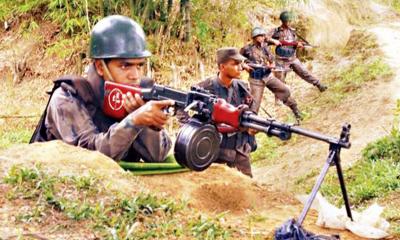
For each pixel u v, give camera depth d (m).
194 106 3.41
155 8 13.69
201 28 13.66
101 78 4.38
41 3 14.59
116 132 4.01
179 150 3.36
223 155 6.29
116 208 3.26
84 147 4.20
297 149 11.08
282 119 13.16
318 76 14.70
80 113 4.29
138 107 4.11
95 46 4.31
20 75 14.03
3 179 3.39
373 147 8.58
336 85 13.56
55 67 13.88
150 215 3.30
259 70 11.47
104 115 4.38
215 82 6.39
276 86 11.82
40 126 4.59
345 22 17.52
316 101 13.39
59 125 4.28
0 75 14.06
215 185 4.18
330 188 7.60
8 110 12.89
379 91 12.41
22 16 14.77
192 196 4.02
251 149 6.50
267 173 10.35
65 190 3.36
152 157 4.42
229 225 3.45
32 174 3.43
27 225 2.99
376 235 3.53
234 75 6.32
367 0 19.53
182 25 13.68
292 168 10.21
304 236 3.11
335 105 12.62
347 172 8.34
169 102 3.70
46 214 3.10
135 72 4.33
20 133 11.16
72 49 13.53
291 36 13.34
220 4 14.62
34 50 14.25
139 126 3.98
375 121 11.00
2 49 14.53
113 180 3.63
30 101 13.38
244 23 14.72
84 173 3.63
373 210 3.85
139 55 4.31
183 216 3.41
